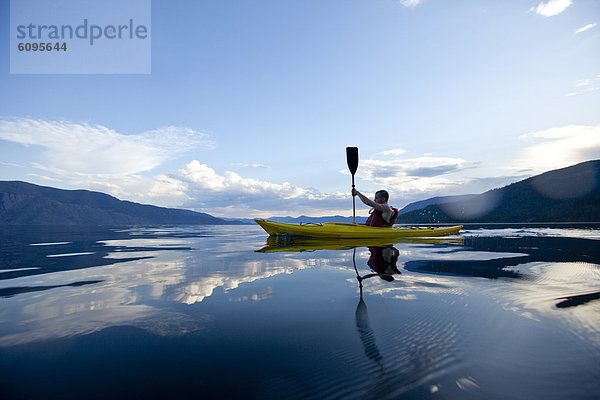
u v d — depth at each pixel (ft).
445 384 2.65
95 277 7.75
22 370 2.92
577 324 3.93
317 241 18.66
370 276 7.28
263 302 5.18
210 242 20.94
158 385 2.64
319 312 4.60
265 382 2.69
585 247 13.24
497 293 5.46
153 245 18.48
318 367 2.97
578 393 2.49
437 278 6.89
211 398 2.45
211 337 3.72
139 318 4.43
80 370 2.93
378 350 3.31
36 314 4.68
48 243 20.20
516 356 3.12
